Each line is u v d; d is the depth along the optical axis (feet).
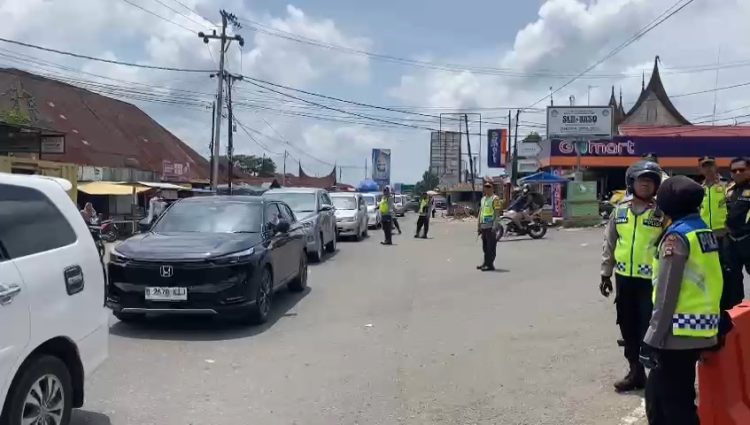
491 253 46.73
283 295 36.19
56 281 14.08
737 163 23.34
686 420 12.50
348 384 19.80
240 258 26.94
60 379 14.05
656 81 171.63
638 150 116.98
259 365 21.91
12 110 89.56
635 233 18.10
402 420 16.80
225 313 26.68
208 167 167.84
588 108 117.80
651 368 12.55
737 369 14.11
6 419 12.46
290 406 17.85
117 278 26.50
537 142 172.76
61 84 121.80
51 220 14.74
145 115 150.00
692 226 12.34
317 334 26.48
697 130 138.31
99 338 15.76
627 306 18.52
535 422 16.60
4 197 13.67
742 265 23.59
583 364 21.62
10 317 12.51
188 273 26.17
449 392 18.99
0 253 12.92
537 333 26.13
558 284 39.17
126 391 19.04
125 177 112.47
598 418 16.79
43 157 95.04
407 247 68.08
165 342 25.08
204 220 31.50
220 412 17.37
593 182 93.15
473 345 24.39
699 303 12.16
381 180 256.93
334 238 61.87
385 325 28.12
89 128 118.52
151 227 31.55
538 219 75.15
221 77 110.63
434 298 34.96
